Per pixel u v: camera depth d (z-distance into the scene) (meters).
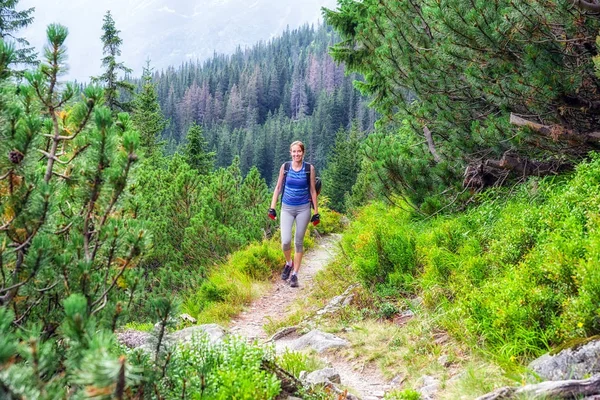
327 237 15.59
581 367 3.41
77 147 3.11
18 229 2.76
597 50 5.98
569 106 6.50
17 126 2.82
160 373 2.77
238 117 197.88
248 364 3.75
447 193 8.81
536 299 4.27
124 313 2.79
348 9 13.76
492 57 6.86
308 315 7.01
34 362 1.98
